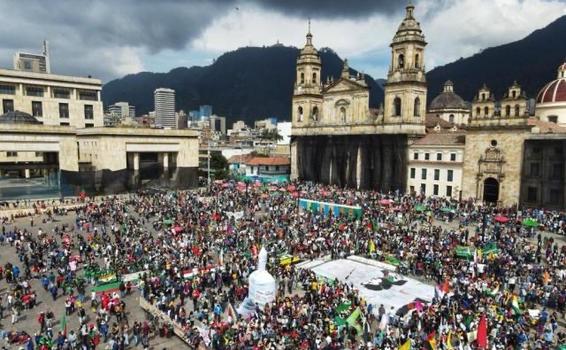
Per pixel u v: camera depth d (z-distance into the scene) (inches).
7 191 2925.7
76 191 3134.8
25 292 1266.0
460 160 2760.8
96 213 2327.8
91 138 3351.4
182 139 3656.5
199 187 3826.3
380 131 3262.8
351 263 1608.0
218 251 1669.5
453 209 2390.5
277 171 4554.6
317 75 4020.7
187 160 3705.7
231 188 3316.9
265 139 7755.9
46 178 3235.7
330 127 3663.9
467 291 1223.5
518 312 1099.9
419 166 3016.7
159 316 1135.0
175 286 1291.8
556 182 2295.8
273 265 1482.5
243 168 4820.4
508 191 2508.6
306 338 965.2
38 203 2778.1
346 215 2250.2
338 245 1727.4
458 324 1034.7
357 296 1240.2
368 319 1098.7
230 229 1920.5
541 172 2363.4
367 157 3346.5
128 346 1025.5
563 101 2989.7
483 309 1104.2
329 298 1198.9
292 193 2957.7
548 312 1165.1
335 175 3634.4
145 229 2053.4
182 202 2637.8
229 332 1013.8
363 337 1027.9
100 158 3267.7
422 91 3117.6
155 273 1395.2
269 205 2571.4
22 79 3791.8
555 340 1024.2
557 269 1396.4
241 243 1738.4
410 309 1171.9
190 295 1285.7
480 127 2608.3
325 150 3730.3
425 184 2984.7
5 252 1727.4
